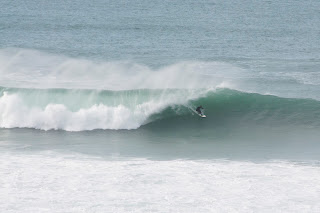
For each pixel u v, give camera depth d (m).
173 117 81.56
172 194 48.66
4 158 60.12
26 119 76.69
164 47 161.12
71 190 49.28
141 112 80.31
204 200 47.28
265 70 120.06
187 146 69.19
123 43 167.88
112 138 72.75
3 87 79.31
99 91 79.62
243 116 83.69
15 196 47.44
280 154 64.88
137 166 57.78
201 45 167.88
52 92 78.81
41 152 63.69
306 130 77.62
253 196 48.38
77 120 76.94
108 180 52.31
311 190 50.06
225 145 69.88
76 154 63.22
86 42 167.88
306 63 131.88
